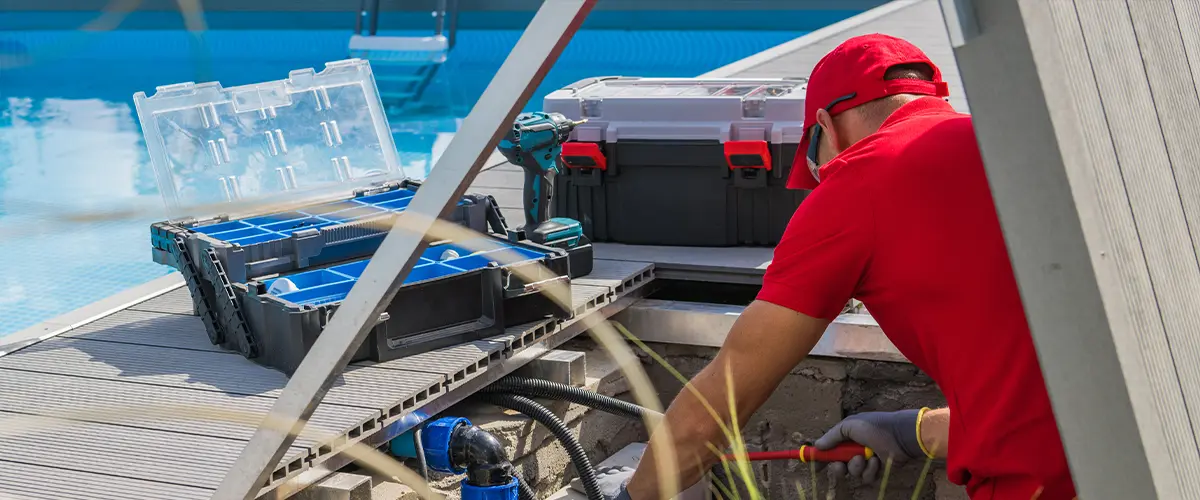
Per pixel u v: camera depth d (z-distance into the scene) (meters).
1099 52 0.84
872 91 2.01
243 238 3.54
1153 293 0.80
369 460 2.41
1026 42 0.76
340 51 15.18
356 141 4.25
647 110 4.28
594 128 4.28
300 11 15.52
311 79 4.16
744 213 4.26
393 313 3.13
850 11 14.56
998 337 1.68
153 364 3.27
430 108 12.06
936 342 1.76
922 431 2.83
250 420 1.53
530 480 3.26
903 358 3.59
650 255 4.20
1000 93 0.79
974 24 0.78
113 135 10.96
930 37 9.38
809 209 1.84
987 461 1.74
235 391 3.01
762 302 1.85
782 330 1.83
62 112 12.15
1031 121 0.78
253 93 3.98
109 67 14.55
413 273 3.35
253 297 3.20
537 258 3.47
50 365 3.27
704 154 4.21
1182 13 1.02
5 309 6.00
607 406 3.28
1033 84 0.77
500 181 5.48
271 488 2.44
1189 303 0.84
